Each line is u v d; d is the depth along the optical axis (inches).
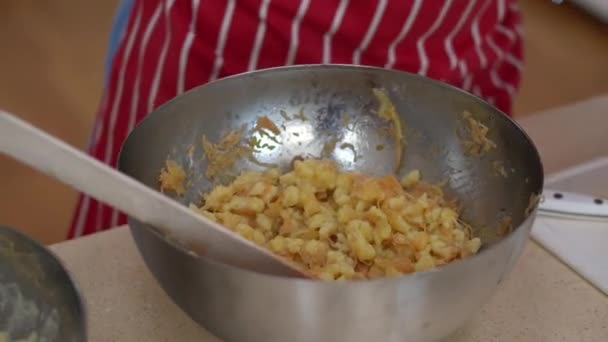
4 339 20.6
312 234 25.4
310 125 27.2
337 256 24.4
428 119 26.4
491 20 31.2
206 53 29.2
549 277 25.4
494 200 25.2
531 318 24.1
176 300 21.4
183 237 20.9
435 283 19.9
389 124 27.0
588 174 30.4
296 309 19.8
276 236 25.5
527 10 69.5
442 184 26.5
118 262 25.5
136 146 24.1
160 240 20.3
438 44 29.8
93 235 26.4
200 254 21.2
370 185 26.0
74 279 20.0
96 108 59.3
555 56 63.7
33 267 20.5
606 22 63.1
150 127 24.6
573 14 68.6
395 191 26.1
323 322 20.0
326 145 27.5
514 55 33.5
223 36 28.7
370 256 24.5
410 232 25.1
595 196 28.5
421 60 29.5
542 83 60.2
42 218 48.7
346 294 19.5
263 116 26.8
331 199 26.7
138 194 20.1
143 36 30.8
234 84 26.0
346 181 26.6
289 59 29.3
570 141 34.7
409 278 19.6
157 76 30.1
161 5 30.2
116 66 32.5
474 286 20.5
